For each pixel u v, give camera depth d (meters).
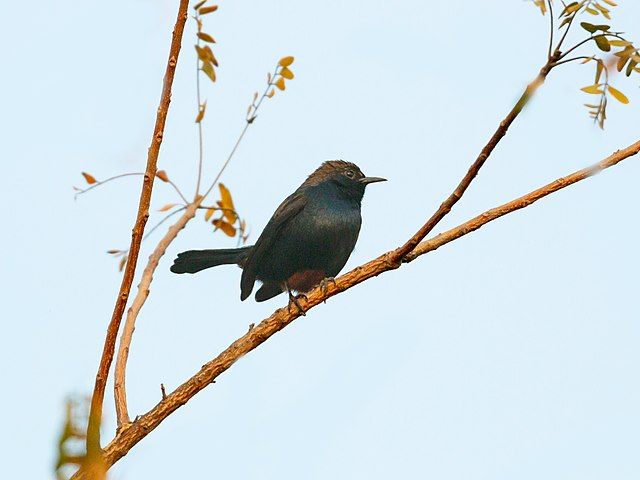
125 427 7.14
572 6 7.16
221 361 7.50
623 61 7.25
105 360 6.76
